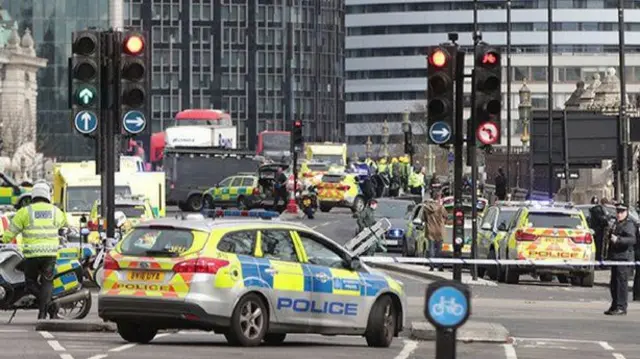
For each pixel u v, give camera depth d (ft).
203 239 167.94
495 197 573.33
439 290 83.41
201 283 165.99
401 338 194.80
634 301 281.54
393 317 182.39
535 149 513.86
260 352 165.58
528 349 181.37
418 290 297.33
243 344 169.48
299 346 178.19
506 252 318.86
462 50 207.31
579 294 294.66
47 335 187.11
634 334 208.03
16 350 165.78
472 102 207.62
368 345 180.86
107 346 171.32
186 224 169.58
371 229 339.77
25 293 201.57
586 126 469.57
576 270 310.04
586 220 337.31
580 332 209.97
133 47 204.33
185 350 166.50
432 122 205.67
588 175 599.16
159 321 167.94
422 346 182.70
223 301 166.71
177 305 165.99
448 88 203.72
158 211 370.73
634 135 466.70
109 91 206.49
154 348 168.86
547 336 201.87
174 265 166.91
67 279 201.98
